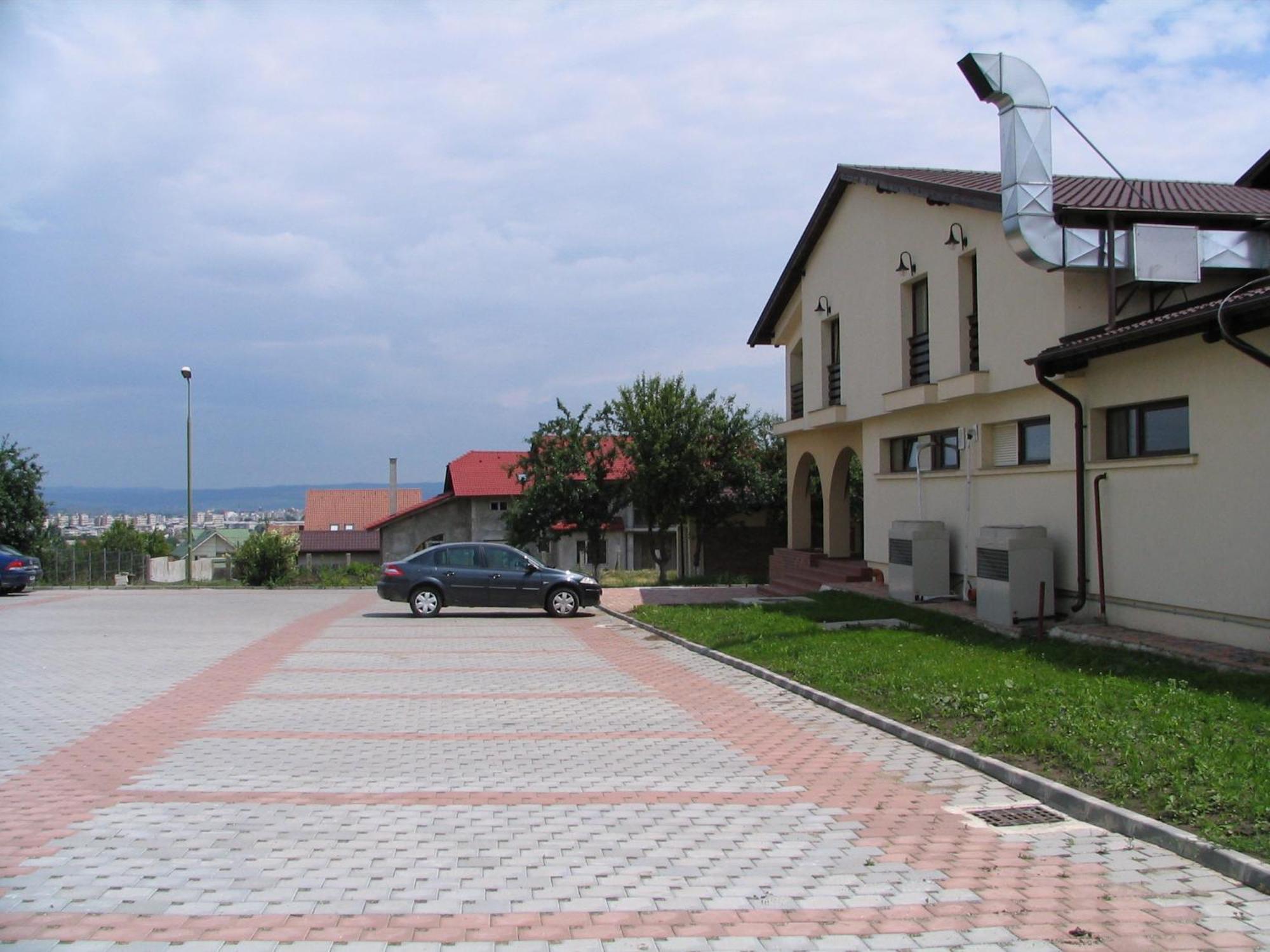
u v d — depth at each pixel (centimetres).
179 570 5166
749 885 516
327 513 6003
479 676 1227
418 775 747
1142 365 1172
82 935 447
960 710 902
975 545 1538
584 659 1380
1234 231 1290
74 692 1094
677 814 647
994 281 1455
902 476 1820
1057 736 764
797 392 2425
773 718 959
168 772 750
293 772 752
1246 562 1024
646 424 3034
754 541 3359
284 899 494
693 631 1551
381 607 2286
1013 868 539
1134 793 636
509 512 3519
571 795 694
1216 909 477
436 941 445
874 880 522
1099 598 1253
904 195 1742
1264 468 999
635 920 470
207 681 1177
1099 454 1262
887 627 1457
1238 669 966
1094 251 1239
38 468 3684
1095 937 446
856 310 1950
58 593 2848
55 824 614
